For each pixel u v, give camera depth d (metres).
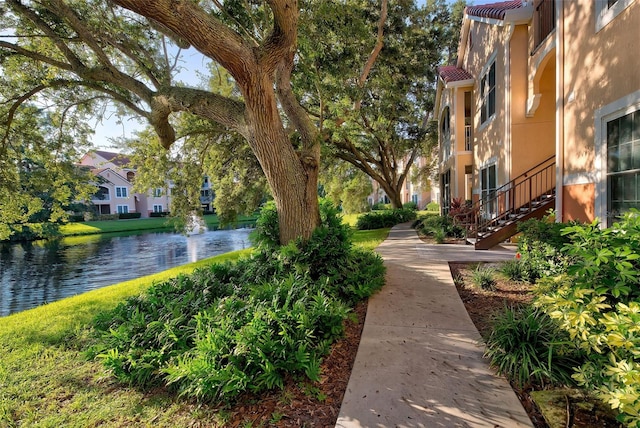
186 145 12.39
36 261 16.20
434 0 18.17
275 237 5.84
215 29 3.95
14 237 24.42
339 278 4.85
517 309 4.17
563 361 2.71
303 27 6.58
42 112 9.02
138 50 7.66
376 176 21.02
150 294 4.59
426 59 15.89
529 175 8.85
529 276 5.31
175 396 2.95
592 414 2.18
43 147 9.05
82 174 10.30
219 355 2.93
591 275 2.52
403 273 6.26
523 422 2.28
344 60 7.89
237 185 14.95
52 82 7.07
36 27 6.81
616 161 4.66
